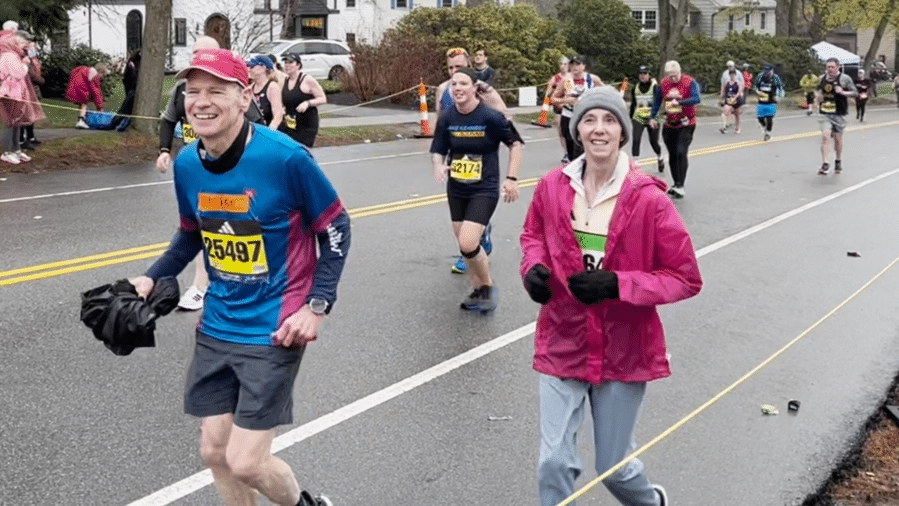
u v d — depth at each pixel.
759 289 8.98
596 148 3.83
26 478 4.82
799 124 30.50
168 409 5.76
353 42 32.56
